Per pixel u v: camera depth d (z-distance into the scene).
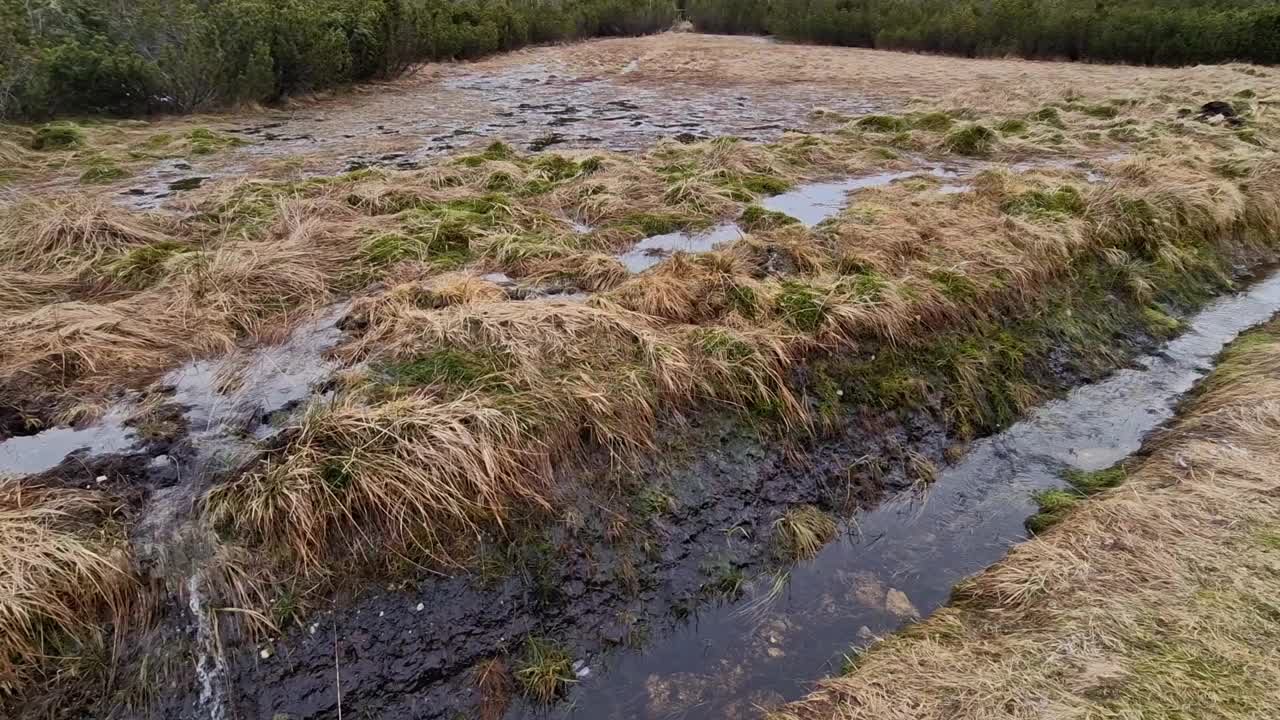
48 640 3.28
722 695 3.77
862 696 3.44
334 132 11.72
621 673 3.90
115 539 3.59
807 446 5.18
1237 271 8.61
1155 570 3.95
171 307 5.47
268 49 13.02
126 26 12.55
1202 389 6.19
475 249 6.64
